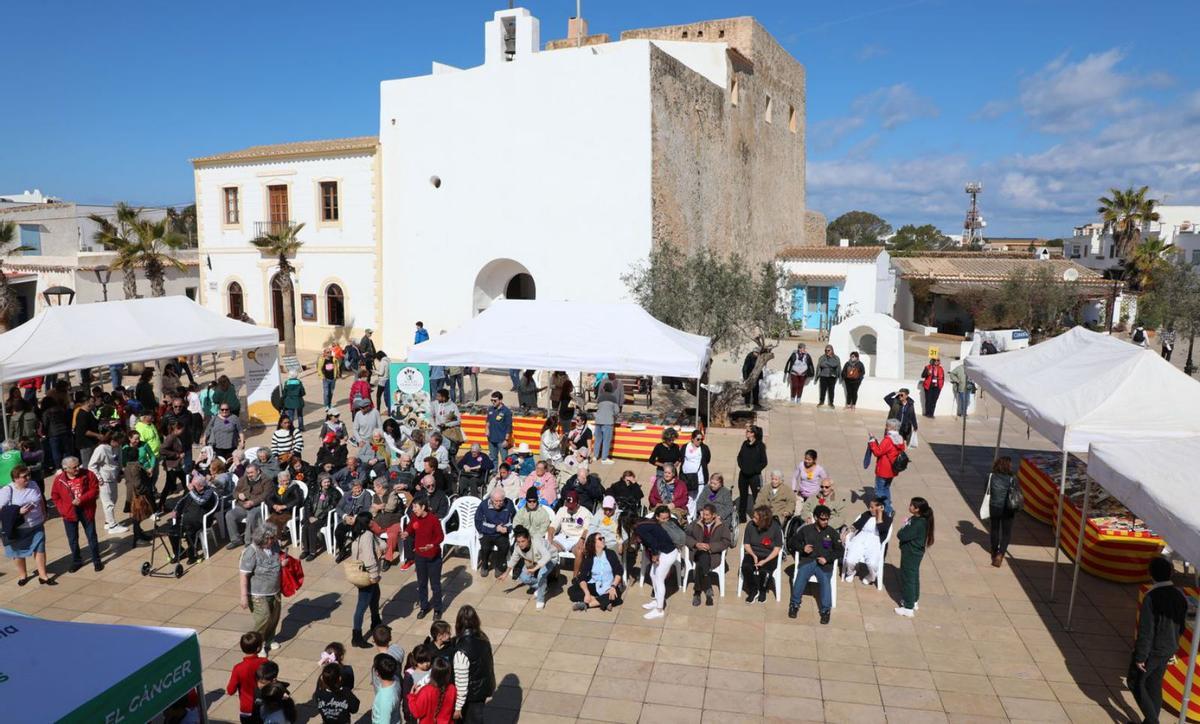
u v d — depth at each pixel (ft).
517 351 48.98
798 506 37.17
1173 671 24.57
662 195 73.92
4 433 44.39
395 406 56.29
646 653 28.25
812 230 144.15
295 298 91.04
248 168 91.35
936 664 27.53
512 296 88.58
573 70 72.84
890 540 38.73
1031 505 42.27
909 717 24.52
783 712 24.77
